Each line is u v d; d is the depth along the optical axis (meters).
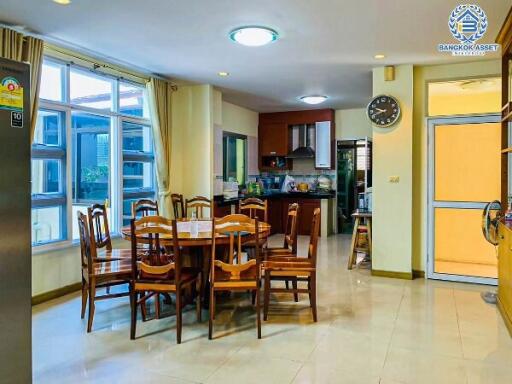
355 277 5.16
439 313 3.81
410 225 5.08
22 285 2.04
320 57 4.65
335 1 3.12
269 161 9.23
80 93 4.69
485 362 2.82
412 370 2.71
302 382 2.54
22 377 2.05
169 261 3.46
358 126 8.53
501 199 3.97
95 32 3.83
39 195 4.26
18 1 3.14
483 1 3.11
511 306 3.32
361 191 8.70
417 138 5.19
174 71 5.35
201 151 6.22
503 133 3.95
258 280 3.25
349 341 3.17
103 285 3.42
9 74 1.96
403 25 3.63
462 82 4.99
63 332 3.32
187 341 3.16
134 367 2.73
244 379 2.57
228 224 3.25
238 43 4.13
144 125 5.79
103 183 5.16
